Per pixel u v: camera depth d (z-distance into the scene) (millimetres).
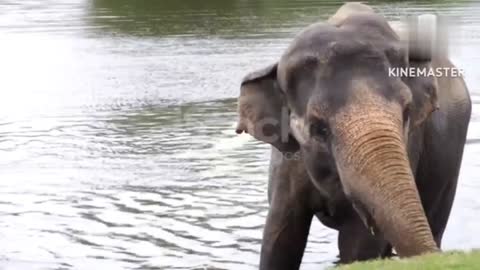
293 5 44688
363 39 8945
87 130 20844
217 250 12938
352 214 9930
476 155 17594
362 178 8188
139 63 30188
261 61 29531
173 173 16797
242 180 16250
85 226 14094
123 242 13359
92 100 24359
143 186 16047
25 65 30750
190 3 47469
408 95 8633
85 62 30812
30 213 14766
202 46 33375
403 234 7910
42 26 40781
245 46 32875
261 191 15570
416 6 42594
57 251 13055
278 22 39156
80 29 39500
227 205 14875
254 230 13711
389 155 8148
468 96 12273
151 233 13688
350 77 8688
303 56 8992
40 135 20484
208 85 25781
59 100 24547
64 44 35250
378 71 8727
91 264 12547
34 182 16547
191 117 21766
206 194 15484
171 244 13211
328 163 8938
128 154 18391
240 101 9852
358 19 9250
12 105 24109
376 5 43469
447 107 11625
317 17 40219
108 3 48375
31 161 18125
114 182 16359
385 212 8016
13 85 27156
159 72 28250
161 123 21266
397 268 7504
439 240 12664
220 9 44562
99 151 18719
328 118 8625
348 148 8344
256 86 9773
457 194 15266
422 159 11086
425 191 11570
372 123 8320
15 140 20047
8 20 43062
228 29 37750
